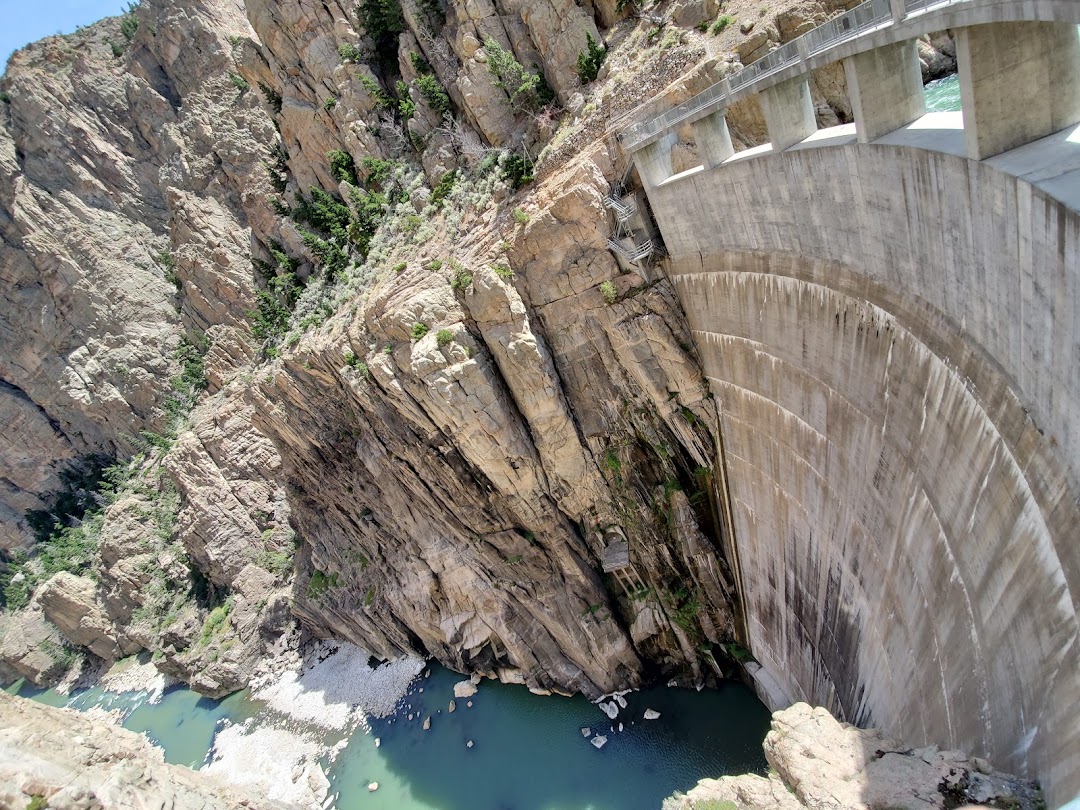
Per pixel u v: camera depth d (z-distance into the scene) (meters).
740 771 49.59
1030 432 17.39
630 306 45.75
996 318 18.47
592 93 46.53
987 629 20.23
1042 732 16.86
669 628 56.09
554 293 47.44
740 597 51.78
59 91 119.00
